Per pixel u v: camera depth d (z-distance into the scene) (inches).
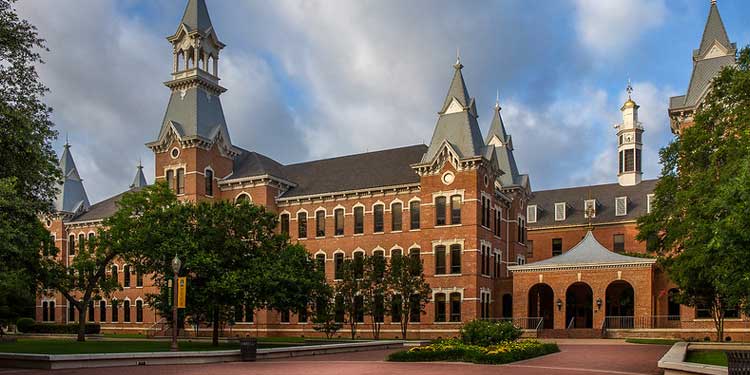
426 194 2255.2
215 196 2539.4
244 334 2432.3
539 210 3134.8
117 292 2817.4
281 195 2549.2
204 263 1455.5
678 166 1514.5
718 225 856.3
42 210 1207.6
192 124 2511.1
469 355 1107.9
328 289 1734.7
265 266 1510.8
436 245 2214.6
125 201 1943.9
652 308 1943.9
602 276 1989.4
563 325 2017.7
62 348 1437.0
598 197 3102.9
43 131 1168.2
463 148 2218.3
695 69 2055.9
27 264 1764.3
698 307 1918.1
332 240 2420.0
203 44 2628.0
